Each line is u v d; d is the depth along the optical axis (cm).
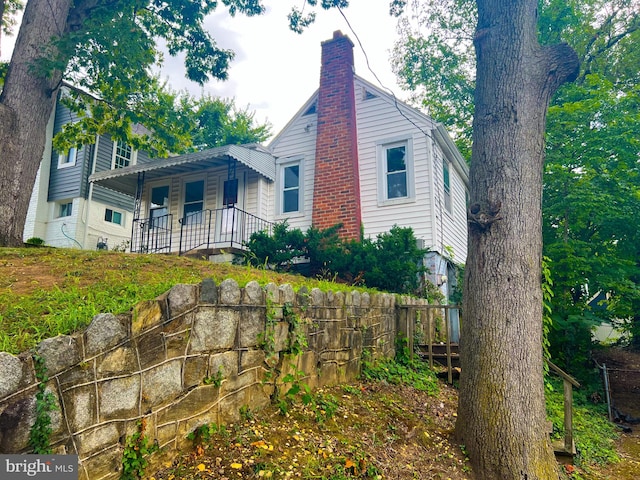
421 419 461
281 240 927
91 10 820
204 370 299
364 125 1098
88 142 1116
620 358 1112
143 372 252
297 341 404
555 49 421
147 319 259
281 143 1187
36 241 925
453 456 377
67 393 208
